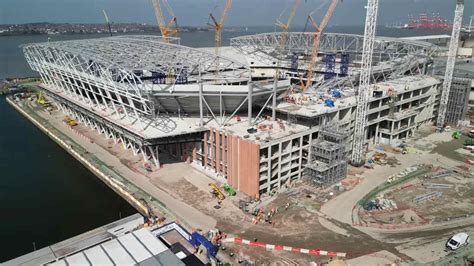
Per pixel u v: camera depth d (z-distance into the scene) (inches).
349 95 5009.8
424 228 3021.7
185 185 3841.0
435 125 5866.1
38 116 6688.0
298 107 4340.6
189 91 4195.4
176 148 4564.5
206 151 4111.7
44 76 7362.2
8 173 4475.9
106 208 3617.1
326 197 3548.2
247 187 3592.5
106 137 5334.6
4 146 5452.8
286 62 7568.9
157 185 3843.5
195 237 2704.2
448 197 3538.4
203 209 3351.4
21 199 3823.8
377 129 4985.2
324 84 5625.0
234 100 4264.3
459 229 3002.0
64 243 2667.3
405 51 7377.0
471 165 4276.6
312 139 4055.1
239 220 3164.4
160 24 7096.5
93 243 2625.5
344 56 6560.0
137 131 4156.0
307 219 3169.3
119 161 4510.3
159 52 4803.2
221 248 2765.7
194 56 4633.4
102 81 4758.9
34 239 3120.1
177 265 2178.9
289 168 3836.1
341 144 3860.7
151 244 2390.5
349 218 3181.6
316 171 3698.3
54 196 3885.3
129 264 2193.7
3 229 3262.8
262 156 3528.5
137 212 3513.8
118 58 4690.0
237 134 3786.9
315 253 2691.9
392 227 3038.9
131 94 4318.4
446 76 5334.6
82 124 6092.5
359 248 2758.4
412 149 4756.4
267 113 4628.4
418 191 3666.3
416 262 2578.7
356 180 3905.0
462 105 5620.1
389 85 5438.0
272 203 3452.3
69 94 6363.2
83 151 4852.4
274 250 2746.1
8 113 7278.5
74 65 5654.5
